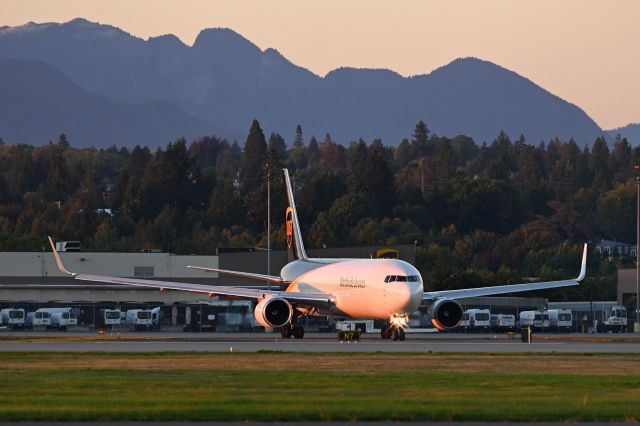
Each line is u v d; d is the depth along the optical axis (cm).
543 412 10794
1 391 12638
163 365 16450
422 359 17788
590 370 15788
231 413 10638
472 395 12362
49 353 19250
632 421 10369
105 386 13200
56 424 10100
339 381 13862
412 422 10331
